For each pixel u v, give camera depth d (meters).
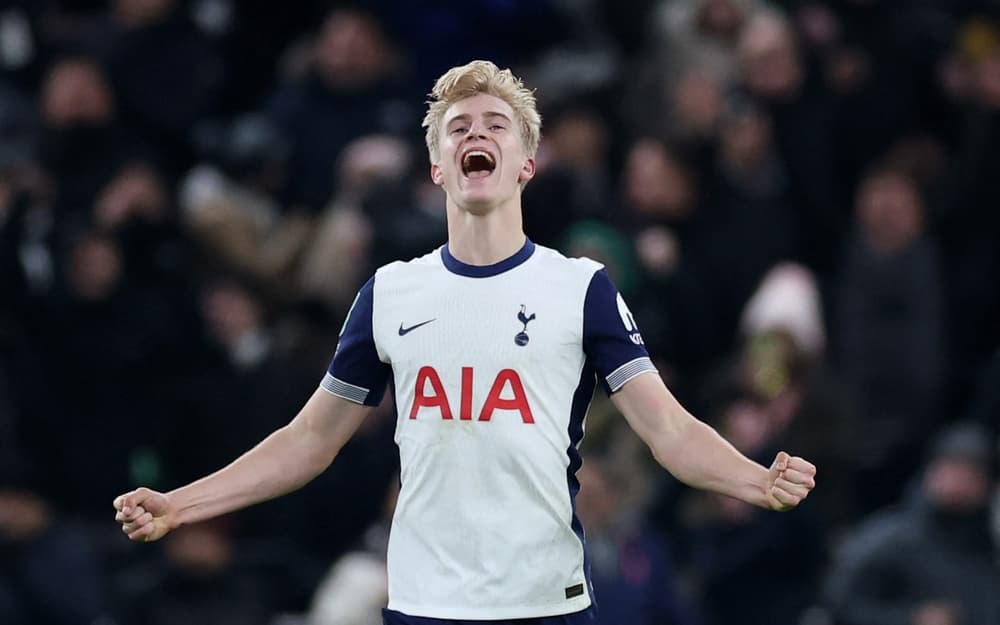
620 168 38.28
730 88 38.53
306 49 39.91
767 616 29.88
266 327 34.53
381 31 37.81
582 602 15.77
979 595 28.91
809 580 30.08
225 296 34.28
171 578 29.61
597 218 34.09
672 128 37.84
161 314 33.12
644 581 27.38
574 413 15.76
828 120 38.56
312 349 32.53
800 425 31.27
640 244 34.72
